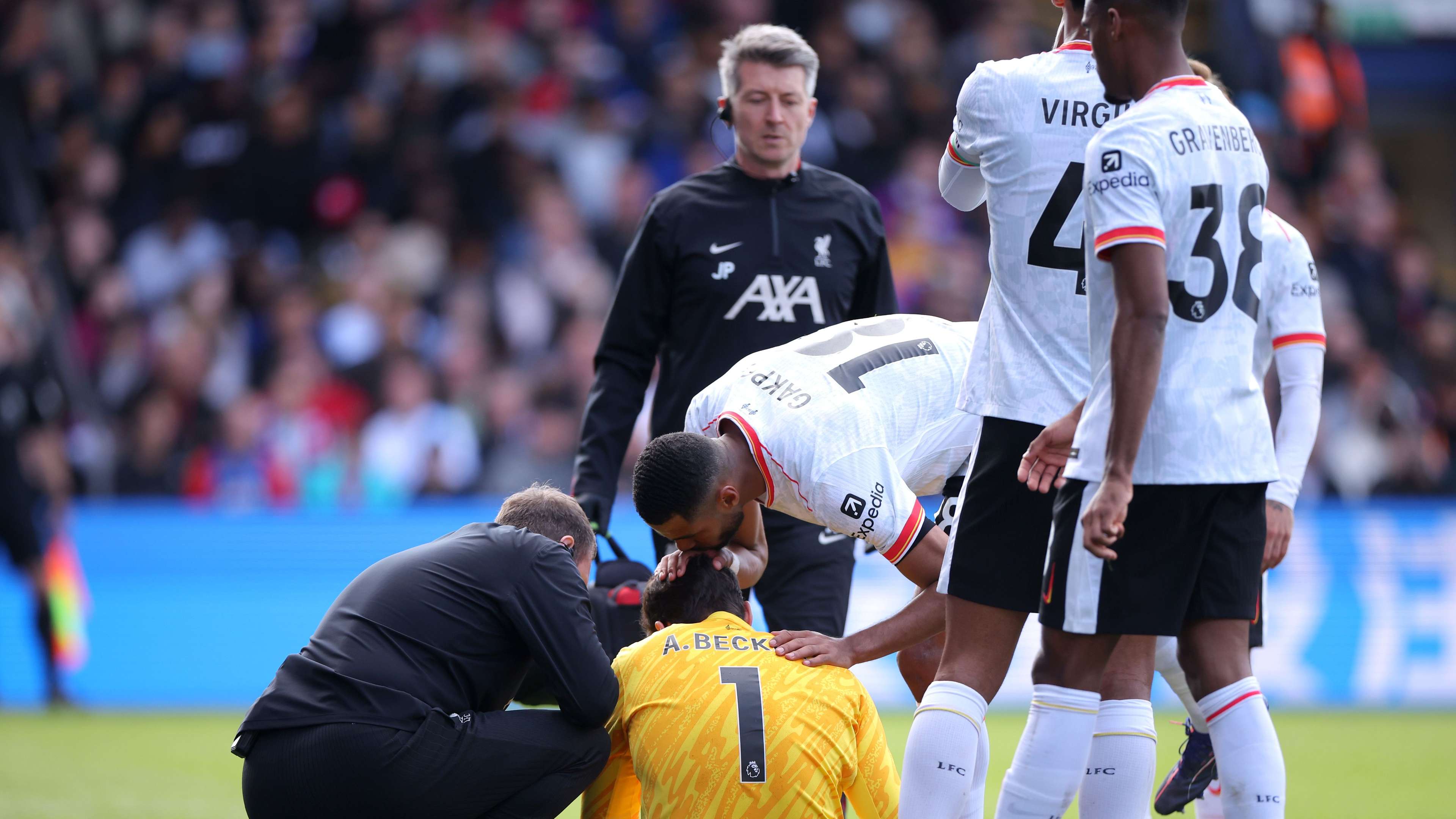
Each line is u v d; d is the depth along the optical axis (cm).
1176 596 984
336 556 3048
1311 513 3159
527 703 1387
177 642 2989
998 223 1112
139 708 2938
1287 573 3123
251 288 3875
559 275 3850
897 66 4403
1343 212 4322
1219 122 988
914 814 1045
